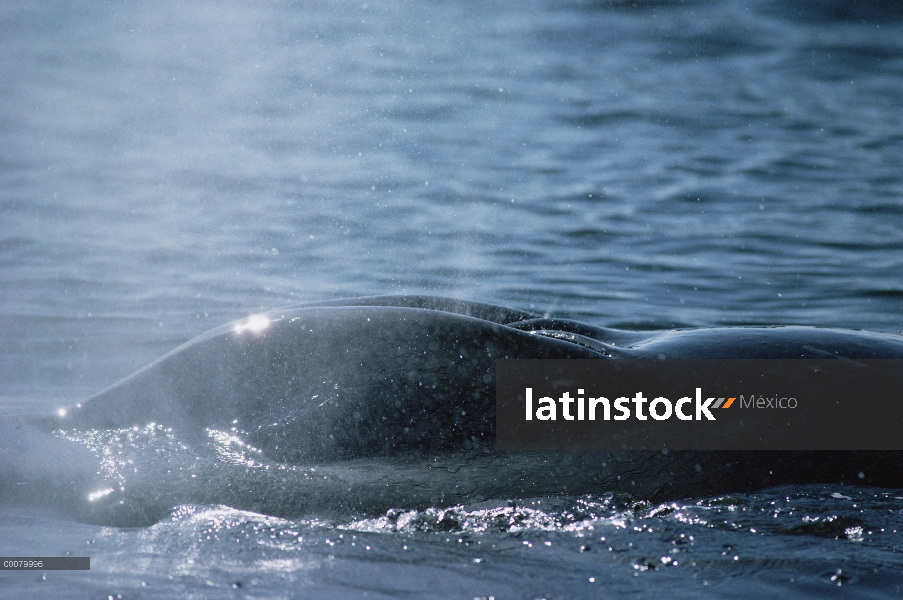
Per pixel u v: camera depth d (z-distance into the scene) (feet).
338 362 53.72
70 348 79.61
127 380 55.98
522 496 50.62
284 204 127.13
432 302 64.39
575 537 47.91
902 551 46.75
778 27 266.57
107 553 45.16
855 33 260.42
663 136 171.12
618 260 107.96
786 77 220.84
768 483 52.85
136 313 88.22
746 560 45.62
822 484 53.01
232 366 54.49
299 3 296.30
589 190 137.80
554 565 44.88
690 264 107.04
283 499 49.88
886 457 54.08
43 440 53.98
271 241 111.45
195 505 49.37
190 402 54.24
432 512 49.75
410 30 262.47
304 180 139.44
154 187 134.51
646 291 97.91
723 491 52.39
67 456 52.42
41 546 45.80
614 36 258.57
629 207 130.00
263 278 98.43
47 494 50.72
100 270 100.94
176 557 44.75
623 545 47.09
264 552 45.39
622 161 154.40
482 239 114.32
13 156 150.30
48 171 142.20
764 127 178.29
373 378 53.06
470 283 97.91
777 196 135.74
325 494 50.06
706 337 59.26
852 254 110.83
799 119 184.14
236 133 166.50
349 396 52.70
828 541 47.75
